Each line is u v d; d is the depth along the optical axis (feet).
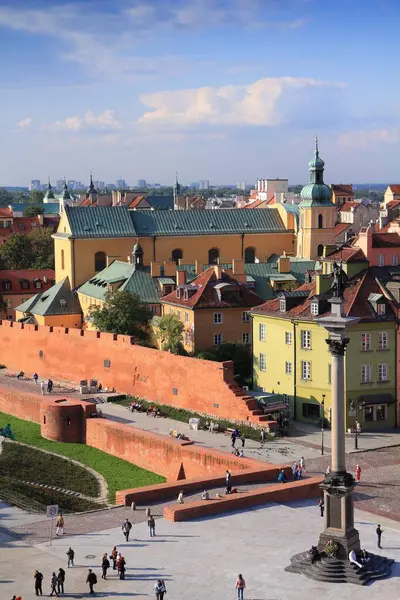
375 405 357.61
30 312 568.00
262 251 627.05
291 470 289.53
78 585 206.90
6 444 360.48
